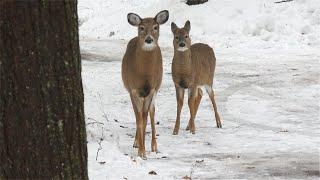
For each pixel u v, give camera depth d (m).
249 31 31.41
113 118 15.71
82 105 4.97
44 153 4.72
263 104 17.36
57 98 4.72
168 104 17.66
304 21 30.47
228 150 12.34
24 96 4.62
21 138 4.68
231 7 34.00
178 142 13.20
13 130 4.68
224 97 18.42
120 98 18.41
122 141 13.09
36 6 4.55
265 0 33.41
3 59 4.61
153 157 11.66
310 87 19.44
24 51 4.57
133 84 11.90
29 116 4.65
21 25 4.55
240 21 32.53
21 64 4.59
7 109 4.67
